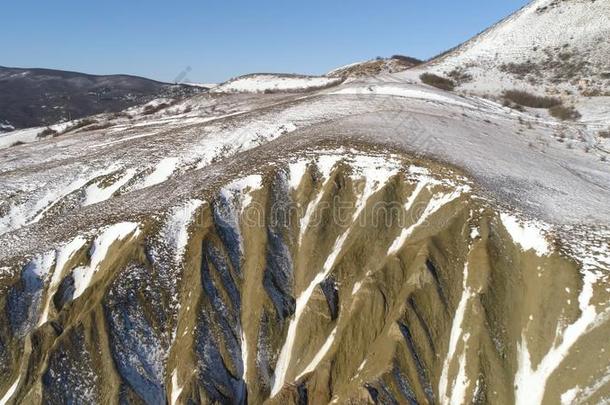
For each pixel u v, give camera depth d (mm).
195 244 32188
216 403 26359
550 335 24625
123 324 28516
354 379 25812
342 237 32750
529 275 27000
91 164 51156
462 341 25812
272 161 37719
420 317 26578
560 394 22781
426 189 32688
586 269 25516
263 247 32281
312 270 31828
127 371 27266
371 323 27656
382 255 31047
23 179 49062
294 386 26188
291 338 29391
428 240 28969
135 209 36188
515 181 34531
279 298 30453
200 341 28234
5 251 35062
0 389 28312
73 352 27125
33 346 27797
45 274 32656
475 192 31484
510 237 28688
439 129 44031
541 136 51188
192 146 51219
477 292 26641
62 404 25703
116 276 29922
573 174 39094
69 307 29516
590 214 30797
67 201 44906
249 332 29328
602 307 23891
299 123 52281
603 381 22094
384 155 36562
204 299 29703
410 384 24891
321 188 35031
